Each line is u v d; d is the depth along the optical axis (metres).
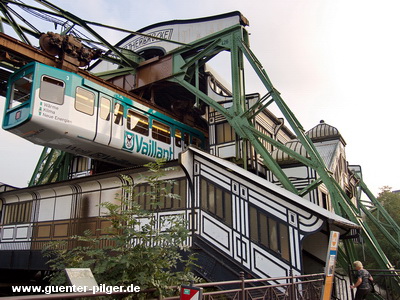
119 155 17.58
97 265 6.00
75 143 15.65
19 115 13.91
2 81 17.66
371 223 31.95
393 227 26.50
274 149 23.94
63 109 14.45
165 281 6.03
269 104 17.83
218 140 21.52
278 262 10.28
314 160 15.96
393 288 14.75
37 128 14.09
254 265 10.67
